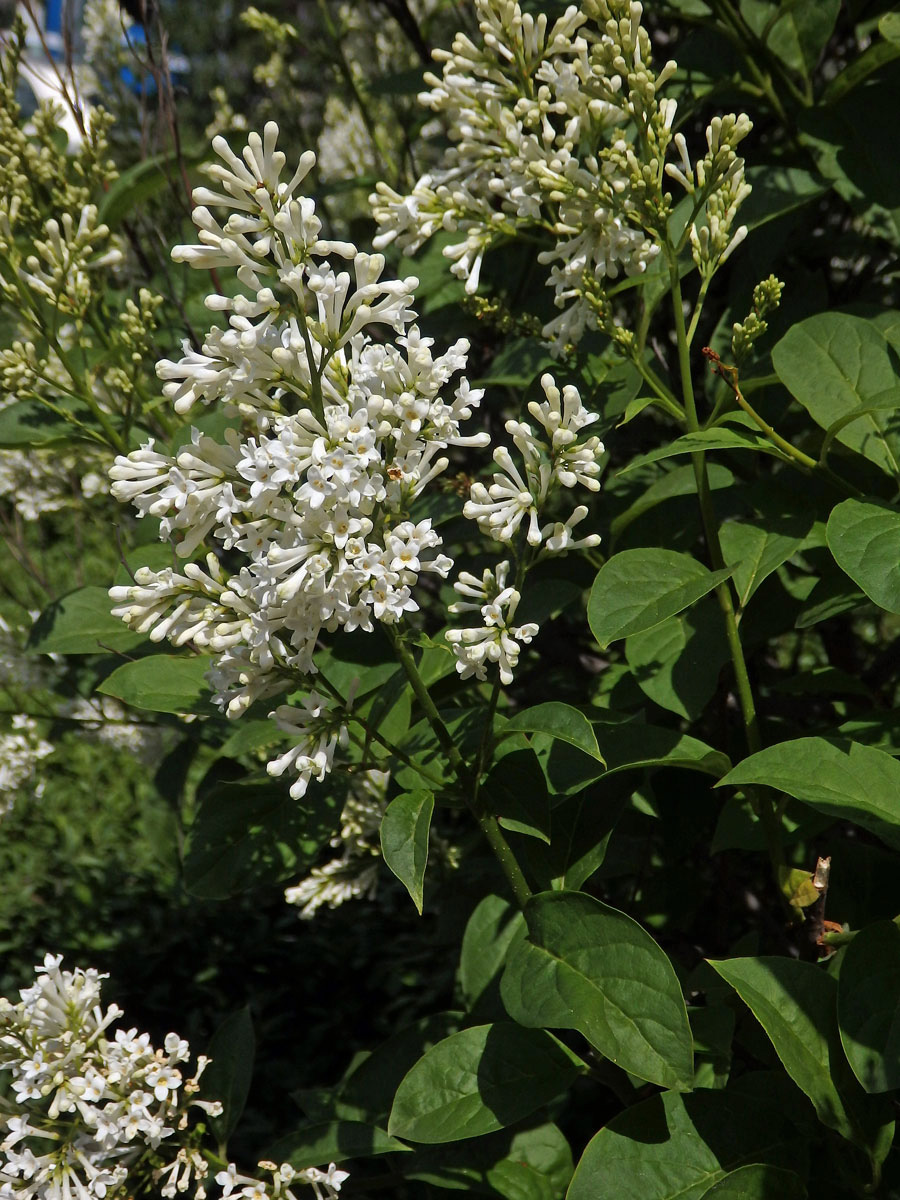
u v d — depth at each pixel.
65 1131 2.42
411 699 2.51
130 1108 2.23
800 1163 2.03
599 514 2.91
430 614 3.72
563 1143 2.45
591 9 2.20
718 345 2.96
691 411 2.26
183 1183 2.31
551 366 2.63
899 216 2.63
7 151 2.94
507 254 3.14
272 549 1.67
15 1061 2.25
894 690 3.29
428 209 2.48
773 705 3.19
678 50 3.09
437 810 4.12
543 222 2.37
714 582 1.94
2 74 3.00
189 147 4.38
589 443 1.84
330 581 1.72
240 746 2.46
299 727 1.93
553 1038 2.23
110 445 3.02
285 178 4.38
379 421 1.77
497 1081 2.19
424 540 1.75
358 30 4.70
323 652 2.65
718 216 2.13
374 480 1.71
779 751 1.99
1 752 4.01
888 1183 2.12
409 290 1.74
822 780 1.95
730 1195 1.91
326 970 5.55
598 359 2.61
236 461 1.80
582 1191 1.97
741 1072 2.63
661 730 2.24
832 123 2.74
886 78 2.96
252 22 4.05
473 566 2.95
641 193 2.20
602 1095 4.18
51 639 2.74
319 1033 5.18
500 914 2.89
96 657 3.04
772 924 3.13
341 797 2.47
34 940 5.68
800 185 2.67
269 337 1.70
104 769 7.01
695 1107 2.08
